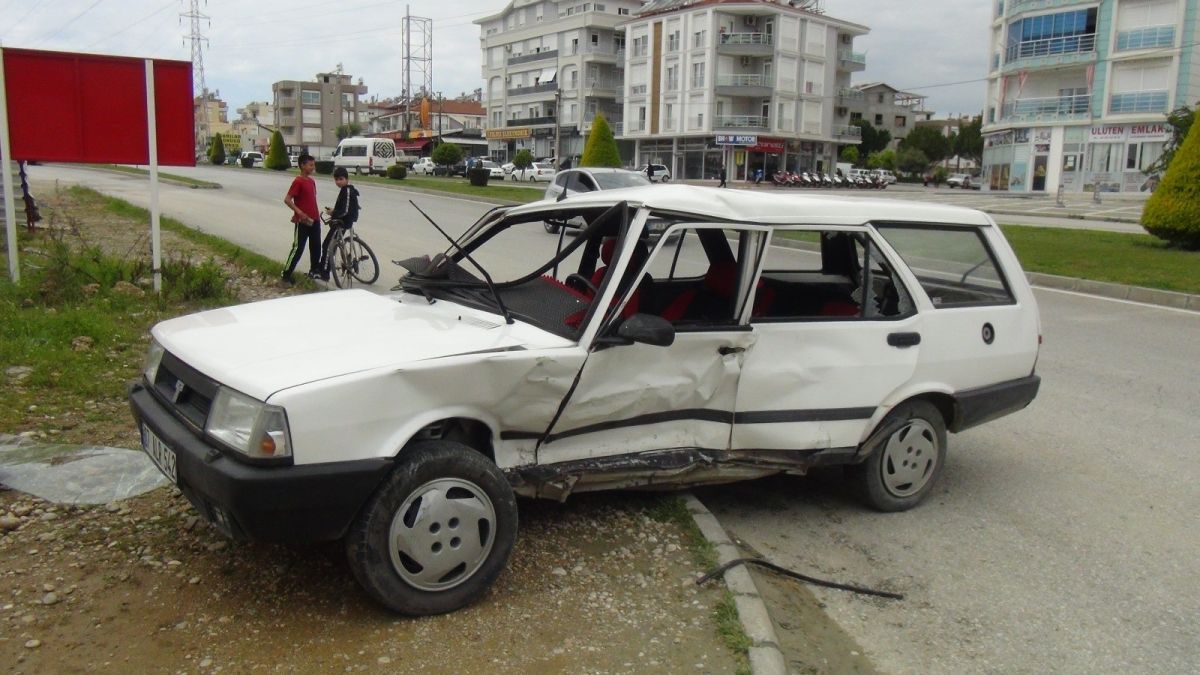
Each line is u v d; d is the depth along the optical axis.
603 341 3.74
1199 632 3.83
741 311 4.27
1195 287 12.80
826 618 3.85
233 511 3.07
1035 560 4.46
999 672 3.50
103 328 7.22
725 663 3.26
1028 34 57.81
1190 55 51.12
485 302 4.34
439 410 3.40
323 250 11.53
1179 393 7.60
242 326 3.92
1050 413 6.98
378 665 3.10
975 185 75.25
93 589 3.50
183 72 9.20
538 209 4.78
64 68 8.73
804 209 4.50
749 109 69.38
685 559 4.06
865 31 73.69
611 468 3.96
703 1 68.38
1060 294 13.12
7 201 8.67
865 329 4.54
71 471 4.52
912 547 4.57
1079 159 56.34
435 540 3.39
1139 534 4.80
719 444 4.30
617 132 80.81
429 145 94.31
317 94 134.50
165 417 3.52
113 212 19.50
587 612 3.56
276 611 3.42
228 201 26.27
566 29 80.12
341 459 3.17
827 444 4.52
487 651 3.24
